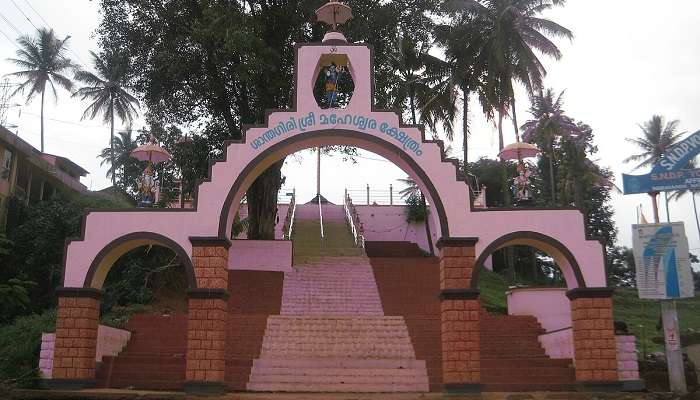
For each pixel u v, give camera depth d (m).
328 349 16.78
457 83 30.09
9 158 29.06
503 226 14.75
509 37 29.33
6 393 12.80
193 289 14.23
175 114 25.00
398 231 41.03
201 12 22.48
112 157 39.69
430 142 15.27
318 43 15.95
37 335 16.09
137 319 17.98
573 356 15.23
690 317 32.59
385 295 22.25
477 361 13.84
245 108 24.30
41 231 23.34
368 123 15.35
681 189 14.22
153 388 14.65
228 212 14.81
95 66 41.38
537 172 47.16
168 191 24.28
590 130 44.06
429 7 24.80
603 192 47.50
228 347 16.66
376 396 13.23
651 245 14.00
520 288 19.47
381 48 24.00
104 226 14.84
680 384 13.41
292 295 21.91
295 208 40.50
